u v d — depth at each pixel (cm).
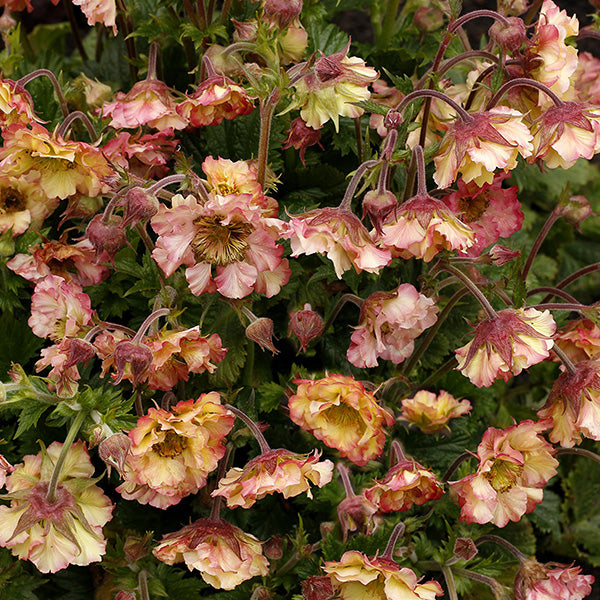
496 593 67
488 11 65
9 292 71
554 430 66
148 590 68
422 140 68
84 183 67
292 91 65
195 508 70
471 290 65
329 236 63
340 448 65
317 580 64
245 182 65
